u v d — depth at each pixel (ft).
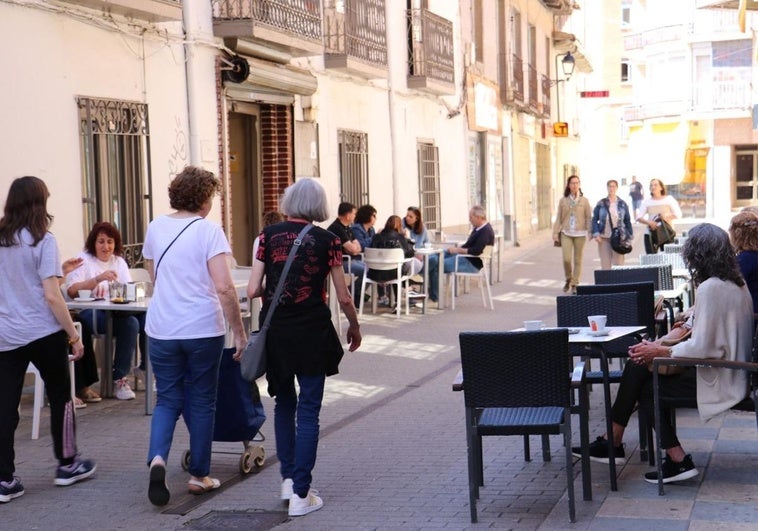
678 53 183.62
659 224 64.08
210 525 23.85
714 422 31.78
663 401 25.04
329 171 68.18
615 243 66.95
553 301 68.03
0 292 25.84
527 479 26.71
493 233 65.05
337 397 38.40
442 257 64.28
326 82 67.92
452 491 25.86
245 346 25.35
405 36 83.35
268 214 43.19
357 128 73.46
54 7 40.93
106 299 37.35
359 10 71.97
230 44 53.98
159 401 25.63
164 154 48.60
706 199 181.27
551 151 165.27
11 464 26.12
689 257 24.84
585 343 25.80
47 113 40.60
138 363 42.27
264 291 25.04
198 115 51.49
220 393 27.53
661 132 188.24
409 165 84.53
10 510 25.31
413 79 83.97
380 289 67.97
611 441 25.32
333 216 68.39
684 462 25.26
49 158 40.63
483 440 31.24
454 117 99.35
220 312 25.80
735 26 174.60
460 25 101.30
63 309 26.16
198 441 26.00
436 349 49.14
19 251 25.68
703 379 24.59
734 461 27.17
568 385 22.68
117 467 29.09
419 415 35.04
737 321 24.36
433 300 66.08
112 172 44.91
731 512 22.98
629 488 25.32
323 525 23.54
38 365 26.68
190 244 25.39
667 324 39.29
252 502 25.57
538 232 148.97
